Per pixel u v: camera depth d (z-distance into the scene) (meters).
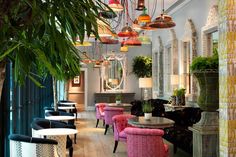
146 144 4.64
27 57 1.33
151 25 5.89
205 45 8.17
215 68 4.35
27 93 6.51
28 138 3.68
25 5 1.40
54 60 1.59
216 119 4.50
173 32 10.66
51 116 6.94
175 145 6.79
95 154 6.67
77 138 8.50
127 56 17.03
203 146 4.45
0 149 3.88
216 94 4.45
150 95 15.80
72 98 17.62
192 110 7.85
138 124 5.93
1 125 3.93
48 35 1.43
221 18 3.03
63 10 1.35
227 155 2.91
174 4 9.93
